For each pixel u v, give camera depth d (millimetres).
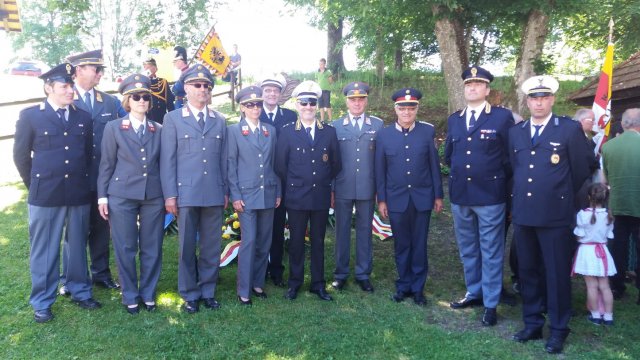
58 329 4035
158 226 4395
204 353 3730
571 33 11219
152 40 12453
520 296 4828
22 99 11648
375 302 4695
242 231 4566
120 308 4406
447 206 7320
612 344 3963
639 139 4633
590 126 4750
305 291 4910
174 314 4324
